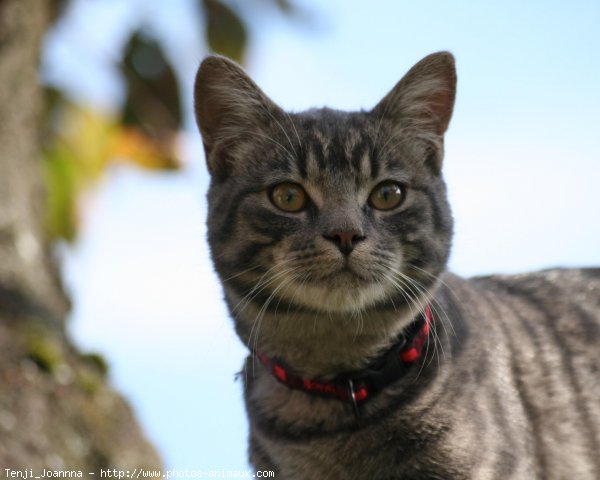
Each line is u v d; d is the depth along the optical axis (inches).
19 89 328.5
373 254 265.3
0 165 318.0
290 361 273.9
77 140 370.6
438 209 286.0
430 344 269.7
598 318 310.0
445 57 294.2
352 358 269.3
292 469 276.4
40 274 312.3
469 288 300.4
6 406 248.8
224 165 292.7
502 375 277.7
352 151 279.4
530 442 275.1
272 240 273.9
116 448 267.4
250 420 286.8
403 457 263.1
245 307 278.5
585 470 286.8
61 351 280.5
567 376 293.4
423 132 292.2
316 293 264.7
